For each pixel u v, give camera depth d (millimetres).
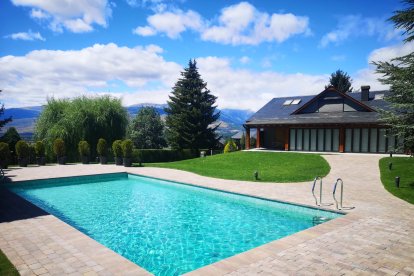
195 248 8828
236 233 10141
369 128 28562
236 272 6168
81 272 6055
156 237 9797
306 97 37469
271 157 27875
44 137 35969
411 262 6695
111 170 23719
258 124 33906
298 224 11078
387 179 17750
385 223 9656
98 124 36625
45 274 5957
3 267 6254
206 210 13055
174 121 49094
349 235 8484
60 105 37000
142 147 73688
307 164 23922
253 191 15141
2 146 24391
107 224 11148
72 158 35781
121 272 6062
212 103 50031
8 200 12773
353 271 6246
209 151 46812
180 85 51250
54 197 15734
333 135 30562
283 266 6461
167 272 7309
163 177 20094
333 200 13055
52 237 8094
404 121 15180
